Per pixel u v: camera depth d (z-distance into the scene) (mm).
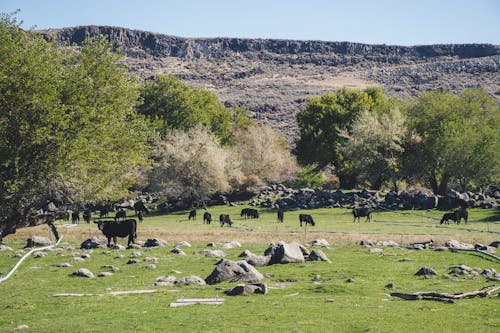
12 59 28734
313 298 17969
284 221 59938
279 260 24938
